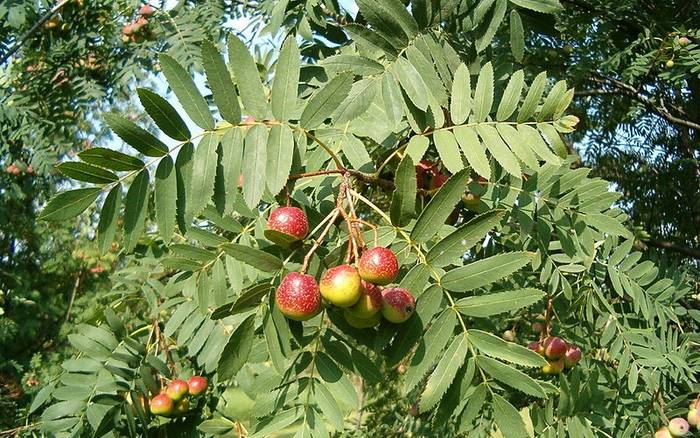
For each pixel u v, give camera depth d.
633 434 0.78
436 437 0.95
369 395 1.29
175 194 0.49
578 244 0.69
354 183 0.65
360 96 0.57
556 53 1.18
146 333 0.97
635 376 0.75
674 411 0.79
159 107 0.48
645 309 0.77
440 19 0.61
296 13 0.75
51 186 1.55
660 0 1.31
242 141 0.50
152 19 1.26
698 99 1.39
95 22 1.35
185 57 1.15
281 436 0.55
